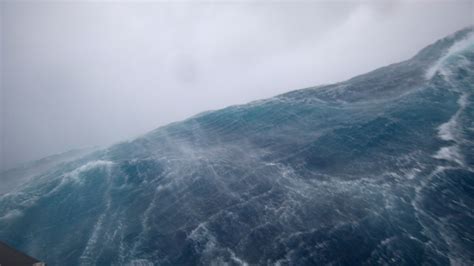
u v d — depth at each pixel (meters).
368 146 16.06
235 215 12.77
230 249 10.85
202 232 12.05
